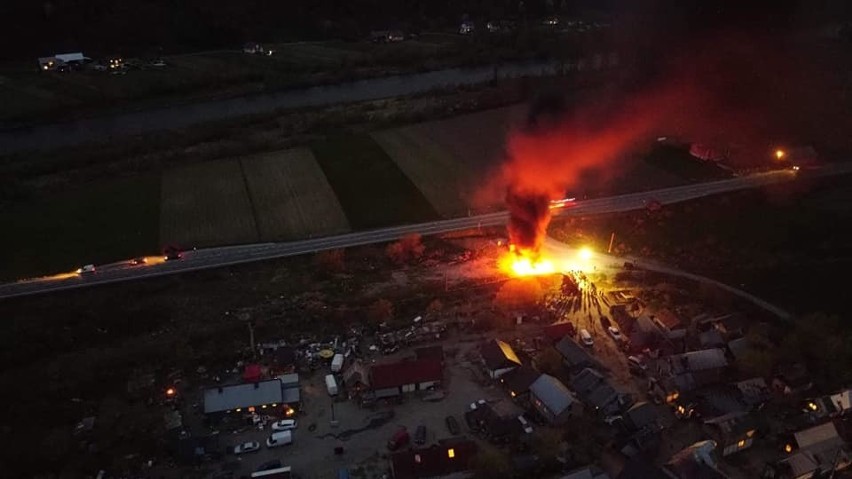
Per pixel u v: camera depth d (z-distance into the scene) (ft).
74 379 345.92
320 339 374.02
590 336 364.38
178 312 400.67
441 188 545.03
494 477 278.26
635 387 335.26
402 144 634.43
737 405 313.32
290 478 282.56
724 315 381.60
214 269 440.45
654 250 456.45
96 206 524.93
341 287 422.82
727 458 292.81
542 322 384.27
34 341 373.81
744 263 439.22
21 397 334.85
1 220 504.84
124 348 369.71
